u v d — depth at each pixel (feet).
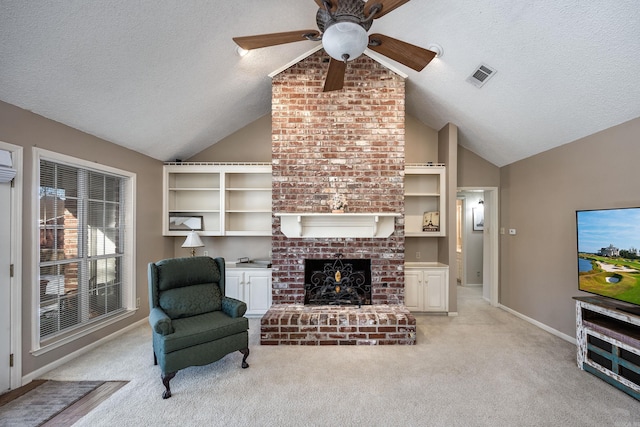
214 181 15.56
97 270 10.95
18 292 7.97
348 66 12.30
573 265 10.71
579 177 10.41
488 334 11.66
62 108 8.82
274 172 12.24
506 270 14.89
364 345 10.62
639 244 7.72
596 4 6.50
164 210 14.58
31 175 8.38
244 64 11.12
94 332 10.43
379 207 12.17
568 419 6.61
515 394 7.56
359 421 6.58
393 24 9.96
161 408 7.06
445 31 9.34
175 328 8.25
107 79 8.70
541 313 12.36
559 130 10.57
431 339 11.16
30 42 6.80
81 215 10.28
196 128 13.51
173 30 8.28
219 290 10.32
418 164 14.71
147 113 10.91
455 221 14.34
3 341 7.67
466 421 6.57
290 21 9.91
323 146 12.24
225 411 6.94
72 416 6.76
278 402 7.27
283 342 10.71
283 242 12.32
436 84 11.92
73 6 6.53
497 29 8.34
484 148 14.61
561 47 7.79
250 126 15.79
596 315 8.86
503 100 10.69
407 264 14.99
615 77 7.72
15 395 7.59
